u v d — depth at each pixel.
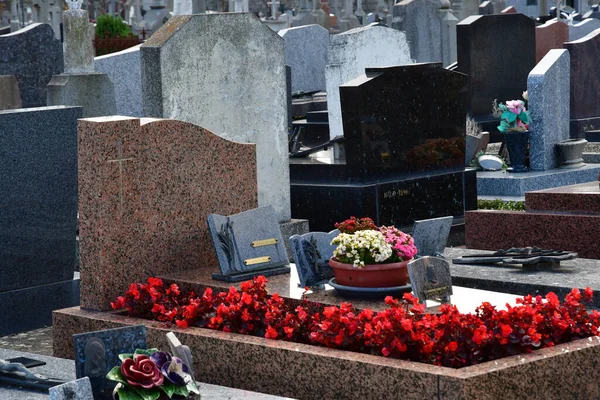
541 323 6.24
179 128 8.12
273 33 11.16
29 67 17.53
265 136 11.20
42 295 9.18
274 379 6.39
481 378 5.56
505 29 17.42
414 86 11.70
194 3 20.55
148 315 7.46
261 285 7.12
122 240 7.79
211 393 5.79
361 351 6.30
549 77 14.34
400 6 22.83
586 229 9.91
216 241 7.86
